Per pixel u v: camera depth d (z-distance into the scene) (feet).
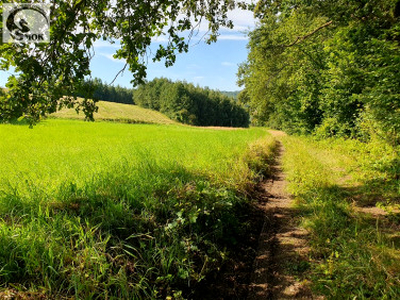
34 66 8.42
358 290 8.74
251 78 71.67
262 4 19.44
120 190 13.61
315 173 23.25
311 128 64.95
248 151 31.89
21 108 8.84
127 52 11.46
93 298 7.79
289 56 48.91
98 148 29.84
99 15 11.25
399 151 20.03
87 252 8.73
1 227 9.02
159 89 361.92
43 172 16.83
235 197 16.49
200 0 13.74
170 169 18.44
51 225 9.63
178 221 11.60
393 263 9.79
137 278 9.02
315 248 11.98
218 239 12.64
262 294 9.83
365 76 22.09
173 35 12.52
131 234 10.80
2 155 24.54
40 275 7.93
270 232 14.73
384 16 18.15
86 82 10.06
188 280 9.62
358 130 38.14
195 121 315.99
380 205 14.66
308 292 9.47
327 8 19.49
